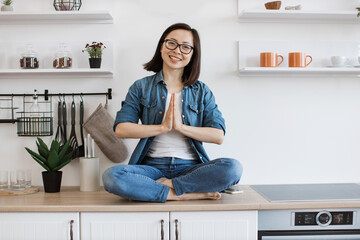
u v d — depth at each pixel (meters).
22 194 2.03
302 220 1.83
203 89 2.05
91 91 2.29
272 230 1.83
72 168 2.29
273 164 2.34
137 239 1.76
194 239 1.77
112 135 2.23
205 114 2.03
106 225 1.76
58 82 2.29
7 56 2.28
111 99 2.29
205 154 1.99
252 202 1.81
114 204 1.78
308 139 2.35
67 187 2.25
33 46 2.28
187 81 2.02
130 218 1.76
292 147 2.35
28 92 2.29
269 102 2.33
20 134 2.26
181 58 1.97
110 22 2.28
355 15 2.22
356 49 2.35
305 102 2.35
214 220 1.78
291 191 2.07
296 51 2.33
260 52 2.31
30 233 1.77
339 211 1.85
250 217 1.79
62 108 2.26
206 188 1.83
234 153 2.33
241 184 2.33
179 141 1.97
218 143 1.94
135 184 1.77
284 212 1.83
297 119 2.35
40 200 1.89
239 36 2.32
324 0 2.35
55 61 2.21
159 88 2.01
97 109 2.22
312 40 2.34
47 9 2.28
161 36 2.10
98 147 2.30
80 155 2.25
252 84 2.33
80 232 1.77
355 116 2.35
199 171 1.81
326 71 2.22
